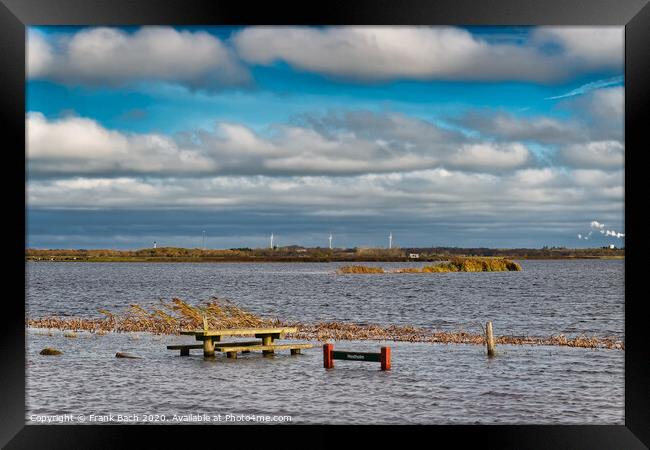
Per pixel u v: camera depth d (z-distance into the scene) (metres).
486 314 61.69
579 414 22.64
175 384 26.62
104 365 30.55
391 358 32.25
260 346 32.81
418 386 26.31
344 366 30.42
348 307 68.88
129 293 95.12
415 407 23.25
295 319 54.81
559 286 117.38
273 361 31.73
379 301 78.31
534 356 32.97
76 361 31.55
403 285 121.88
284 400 24.14
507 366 30.34
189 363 31.14
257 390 25.67
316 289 108.31
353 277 171.12
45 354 33.12
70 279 149.50
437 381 27.16
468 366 30.28
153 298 83.44
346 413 22.52
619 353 33.91
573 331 48.41
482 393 25.27
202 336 32.47
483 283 129.50
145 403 23.84
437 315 60.44
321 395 24.86
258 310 64.31
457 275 185.12
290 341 37.91
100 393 25.25
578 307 70.50
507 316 59.75
